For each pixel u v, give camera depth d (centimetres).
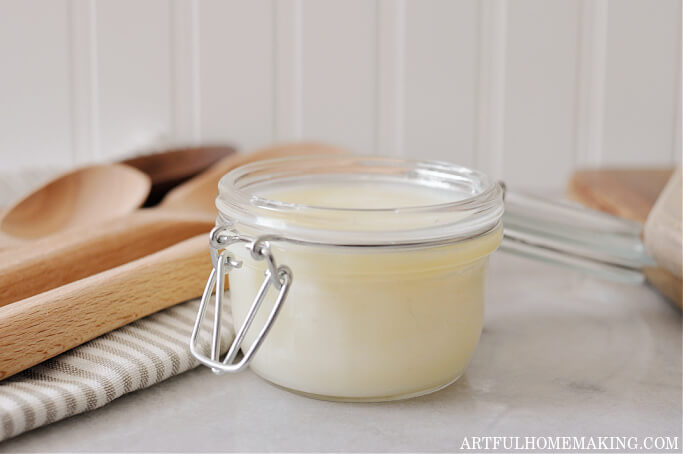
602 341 53
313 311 44
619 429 45
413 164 50
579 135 96
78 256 52
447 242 44
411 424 45
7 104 87
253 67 90
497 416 45
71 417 45
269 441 43
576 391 47
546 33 92
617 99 95
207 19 88
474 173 48
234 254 45
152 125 90
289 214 43
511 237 54
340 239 43
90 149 89
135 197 64
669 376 49
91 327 46
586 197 73
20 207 65
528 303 57
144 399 46
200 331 48
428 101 93
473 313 46
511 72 93
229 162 71
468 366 50
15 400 43
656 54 94
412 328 44
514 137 95
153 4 87
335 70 91
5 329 44
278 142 92
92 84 88
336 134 93
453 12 91
